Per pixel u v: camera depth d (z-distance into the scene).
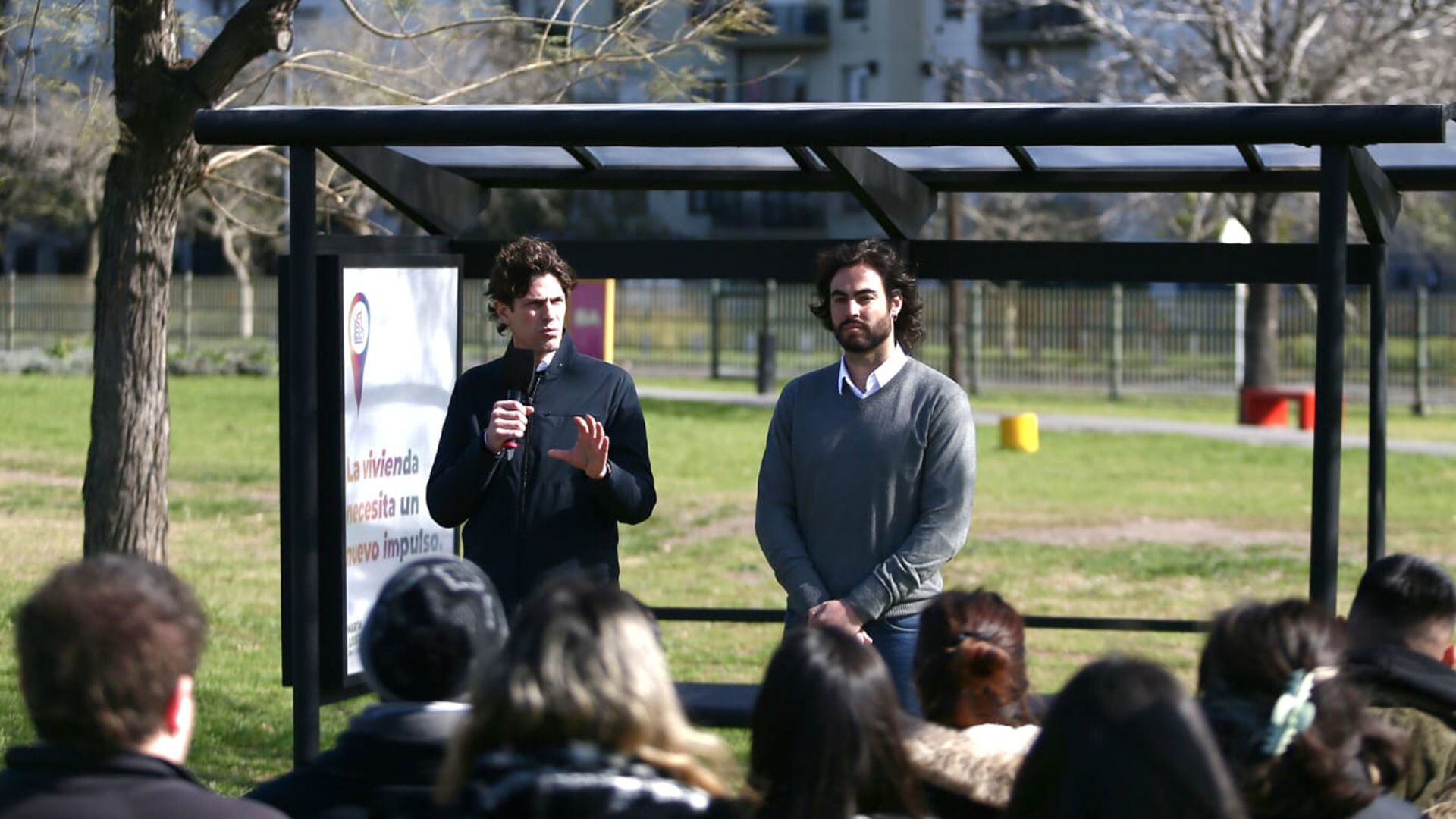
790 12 42.28
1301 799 2.86
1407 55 24.52
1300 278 6.46
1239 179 7.07
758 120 5.40
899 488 5.42
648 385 31.77
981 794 3.17
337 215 10.38
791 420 5.58
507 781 2.55
